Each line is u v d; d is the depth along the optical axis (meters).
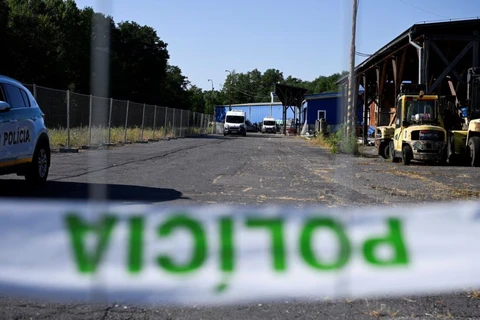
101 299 4.06
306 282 4.20
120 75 53.00
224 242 4.18
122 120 25.12
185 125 40.44
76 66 49.03
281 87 63.34
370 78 37.22
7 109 8.10
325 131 33.50
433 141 16.80
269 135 58.38
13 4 44.66
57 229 4.27
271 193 9.61
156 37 58.16
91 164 13.88
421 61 22.84
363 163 17.92
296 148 27.06
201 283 4.09
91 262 4.12
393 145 18.78
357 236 4.37
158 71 58.94
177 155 18.86
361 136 37.84
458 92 26.38
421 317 3.87
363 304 4.06
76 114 19.38
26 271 4.13
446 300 4.17
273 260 4.20
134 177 11.52
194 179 11.51
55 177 10.88
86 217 4.48
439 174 14.17
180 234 4.23
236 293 4.11
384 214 4.45
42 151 9.62
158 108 32.09
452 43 25.03
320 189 10.37
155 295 4.07
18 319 3.69
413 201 8.98
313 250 4.27
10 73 39.69
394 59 27.88
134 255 4.13
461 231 4.37
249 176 12.51
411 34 22.78
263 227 4.31
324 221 4.42
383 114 30.92
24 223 4.29
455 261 4.34
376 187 10.98
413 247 4.36
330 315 3.86
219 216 4.55
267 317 3.82
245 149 24.83
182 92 70.38
